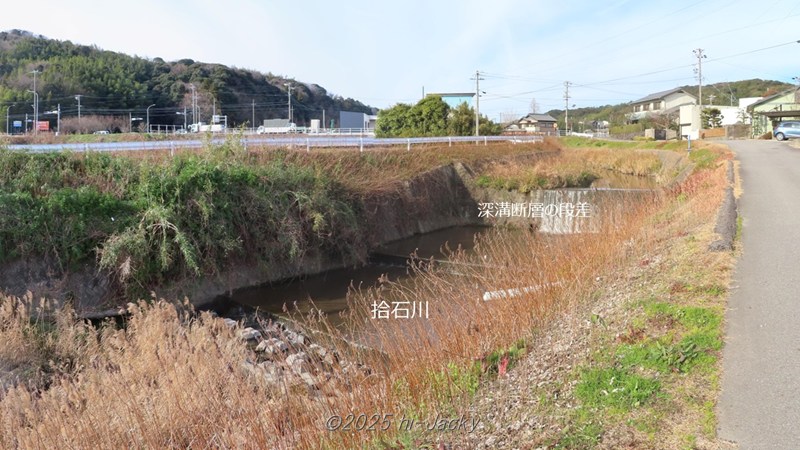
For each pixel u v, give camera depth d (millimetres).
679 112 46000
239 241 10953
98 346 6871
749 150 19531
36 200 9367
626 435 3113
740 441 2957
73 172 10758
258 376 4754
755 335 4160
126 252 9453
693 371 3725
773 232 7285
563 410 3506
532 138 32000
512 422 3541
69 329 7156
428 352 4602
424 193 18297
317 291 11141
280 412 4098
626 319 4766
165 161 11688
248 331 7738
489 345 4855
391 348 4918
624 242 7492
